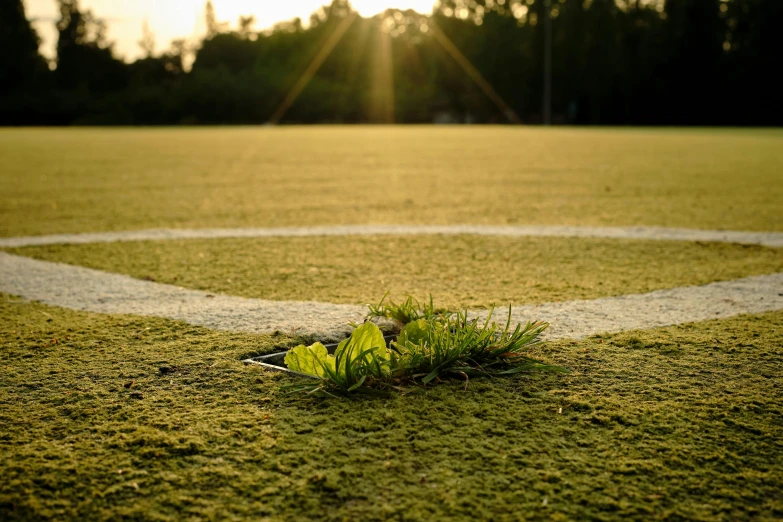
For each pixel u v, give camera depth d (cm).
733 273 389
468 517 147
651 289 351
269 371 231
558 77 4406
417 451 175
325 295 340
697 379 224
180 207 691
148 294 344
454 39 4825
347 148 1739
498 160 1320
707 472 166
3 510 150
